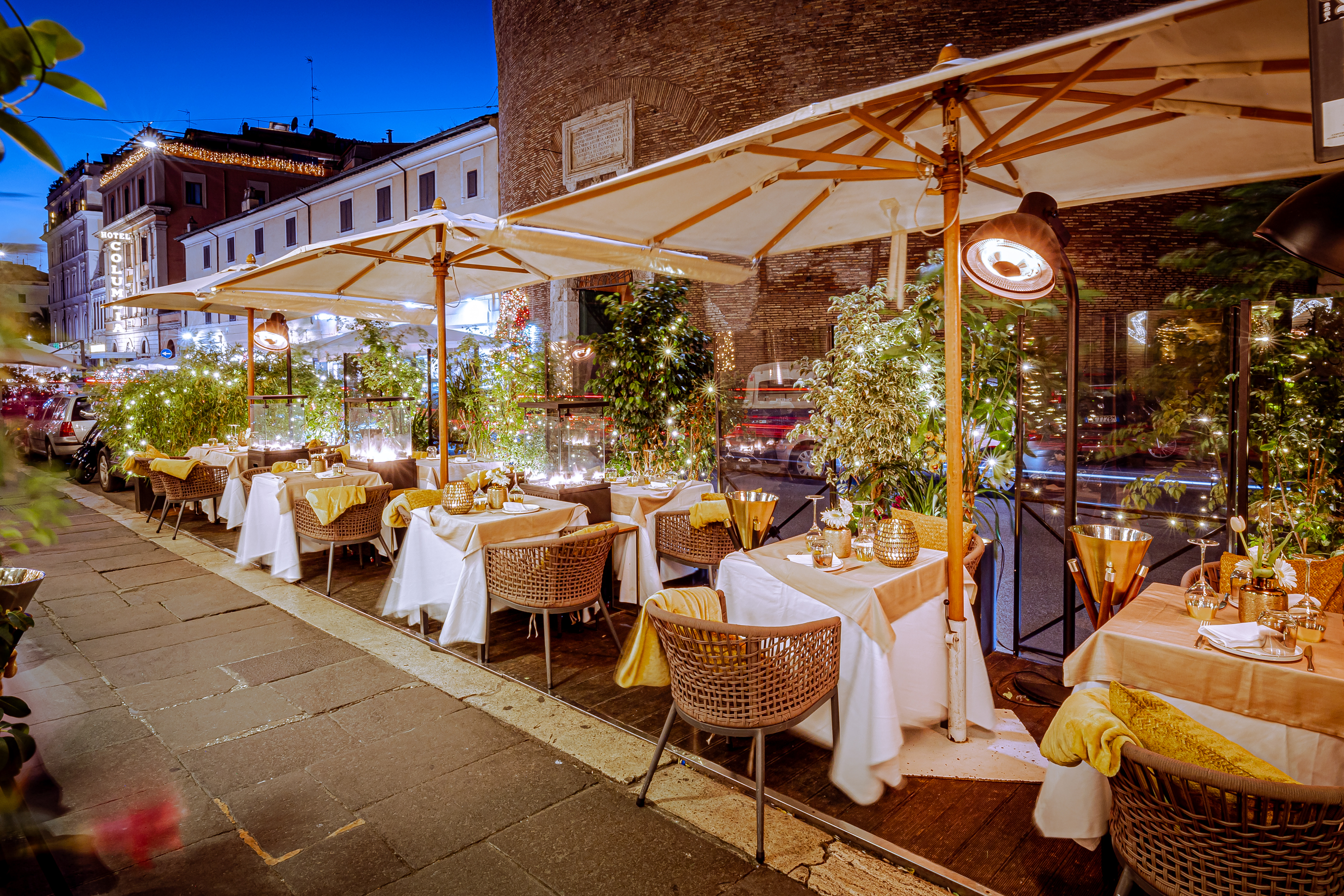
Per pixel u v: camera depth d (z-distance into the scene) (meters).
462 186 19.70
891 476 4.47
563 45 13.95
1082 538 3.44
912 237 11.30
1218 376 4.94
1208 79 2.63
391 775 3.11
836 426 4.47
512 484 5.58
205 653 4.50
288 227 25.69
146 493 9.11
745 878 2.47
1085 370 7.29
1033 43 2.21
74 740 3.41
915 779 3.06
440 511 4.84
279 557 6.02
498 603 5.00
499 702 3.82
